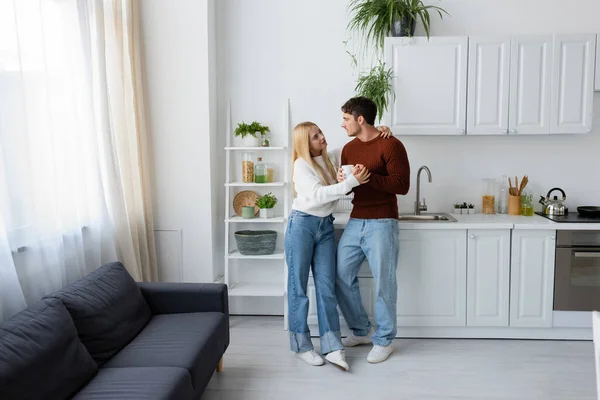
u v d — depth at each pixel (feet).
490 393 10.03
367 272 12.74
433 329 12.89
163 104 13.74
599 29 13.66
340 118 14.32
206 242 14.02
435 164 14.28
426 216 13.67
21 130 8.43
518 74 12.89
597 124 13.94
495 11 13.78
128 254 11.64
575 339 12.76
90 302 8.58
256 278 14.94
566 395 9.95
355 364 11.46
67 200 9.80
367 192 11.62
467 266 12.57
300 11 14.16
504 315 12.65
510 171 14.20
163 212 14.02
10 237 8.49
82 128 10.52
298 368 11.27
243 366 11.37
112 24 11.66
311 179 11.19
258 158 14.21
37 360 6.69
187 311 10.59
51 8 9.43
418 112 13.04
